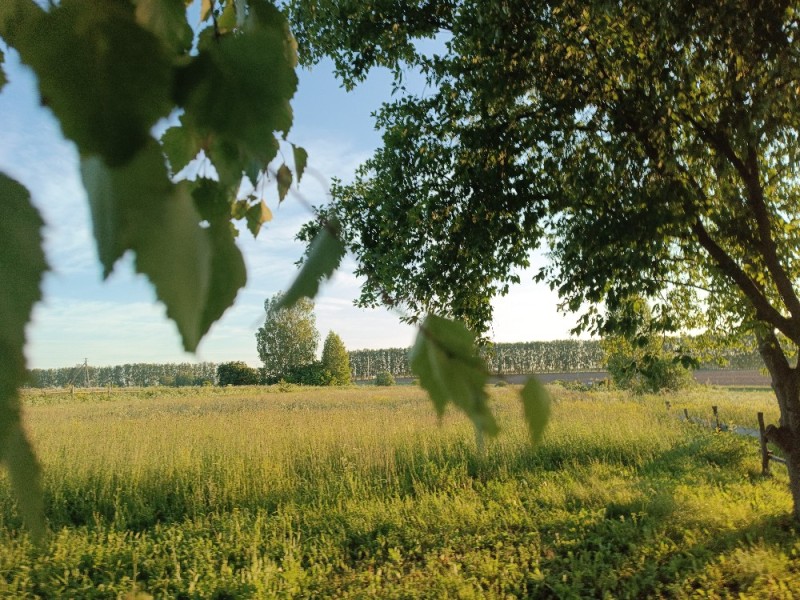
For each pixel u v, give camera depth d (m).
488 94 6.14
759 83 5.24
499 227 6.50
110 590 6.15
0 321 0.24
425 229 6.85
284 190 0.61
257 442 12.98
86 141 0.23
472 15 6.24
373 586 6.18
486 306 7.12
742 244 6.36
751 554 6.24
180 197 0.25
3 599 5.83
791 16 5.38
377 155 7.25
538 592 5.96
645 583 5.88
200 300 0.25
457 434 13.14
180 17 0.40
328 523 8.52
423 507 8.97
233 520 8.64
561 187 6.63
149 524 8.91
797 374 7.30
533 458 12.01
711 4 4.98
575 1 5.84
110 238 0.24
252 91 0.33
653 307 7.11
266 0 0.52
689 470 11.16
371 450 12.15
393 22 6.95
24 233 0.24
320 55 7.02
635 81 6.05
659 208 5.52
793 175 6.51
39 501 0.25
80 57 0.23
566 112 6.16
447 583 6.10
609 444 13.44
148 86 0.24
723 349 8.70
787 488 9.52
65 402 33.34
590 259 5.96
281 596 6.09
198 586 6.14
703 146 5.87
